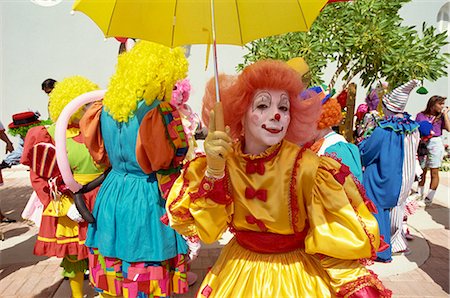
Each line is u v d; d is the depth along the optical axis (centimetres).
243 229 198
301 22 191
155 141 242
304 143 202
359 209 187
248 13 192
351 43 344
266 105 185
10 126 418
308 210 184
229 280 196
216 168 177
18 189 763
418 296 373
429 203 663
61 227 323
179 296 364
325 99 326
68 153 315
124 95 248
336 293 179
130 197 255
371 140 409
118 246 254
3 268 432
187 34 197
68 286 390
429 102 666
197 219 190
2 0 873
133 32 195
